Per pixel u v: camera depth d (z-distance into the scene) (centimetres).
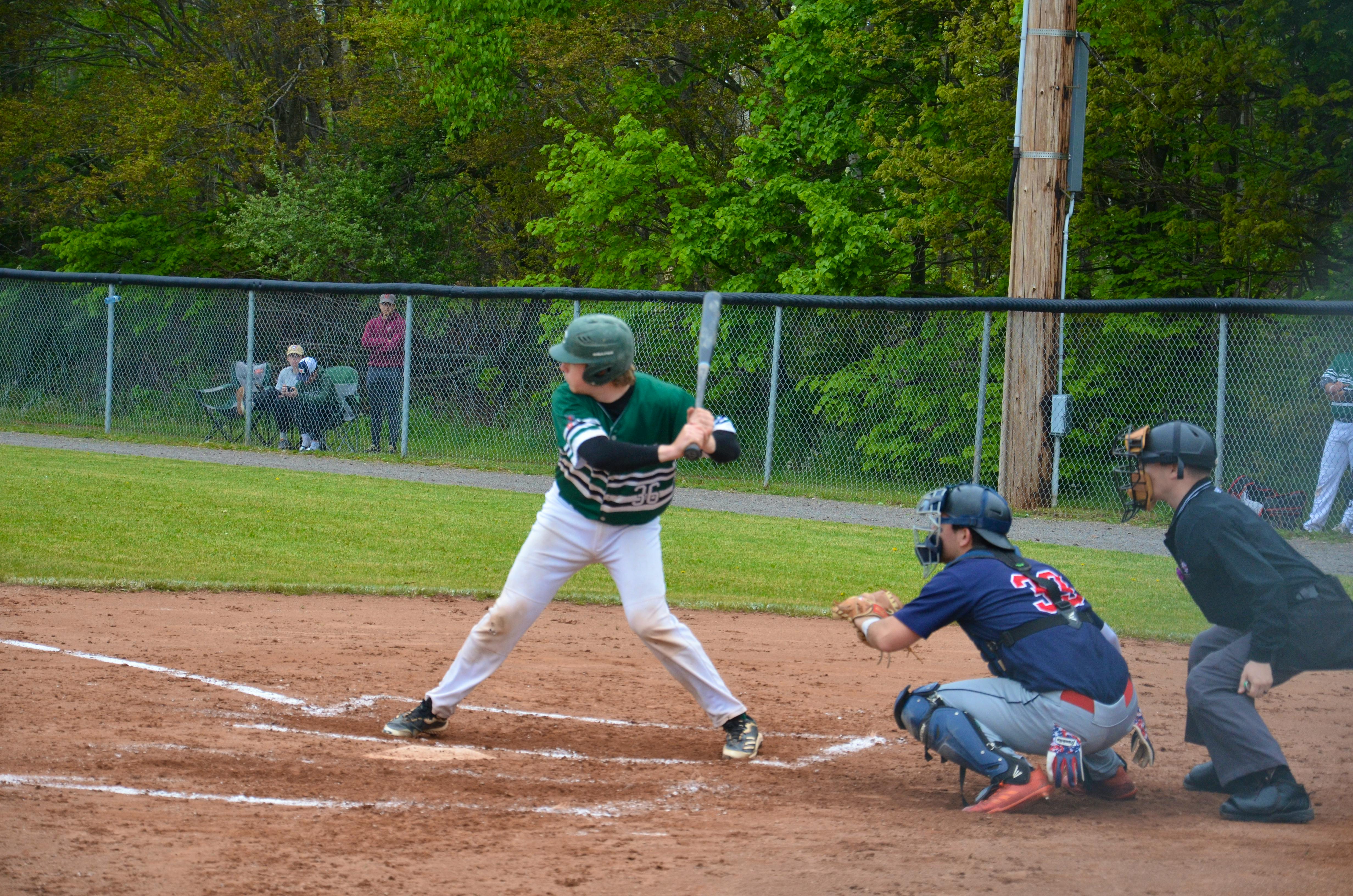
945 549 1217
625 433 1327
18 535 2766
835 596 2541
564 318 4406
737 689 1770
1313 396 3572
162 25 7806
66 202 6938
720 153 6544
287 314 4875
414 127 7138
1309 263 4797
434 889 906
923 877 933
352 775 1258
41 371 5219
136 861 945
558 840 1042
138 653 1822
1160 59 4266
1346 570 2902
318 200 6744
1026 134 3850
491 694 1697
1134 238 4719
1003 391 3881
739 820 1124
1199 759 1441
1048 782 1146
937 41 5009
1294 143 4325
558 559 1371
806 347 4181
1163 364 3788
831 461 4159
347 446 4744
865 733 1544
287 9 7188
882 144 4647
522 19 6225
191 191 7156
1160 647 2175
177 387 5041
